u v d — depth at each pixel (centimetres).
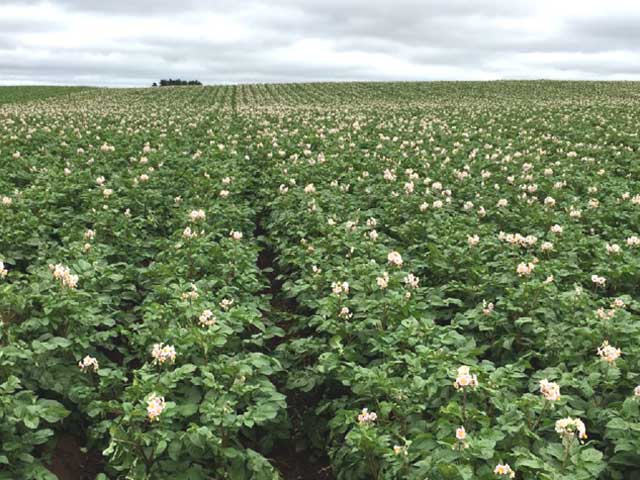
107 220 1083
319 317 707
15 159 1692
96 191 1287
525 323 702
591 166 1778
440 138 2403
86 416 615
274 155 1948
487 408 529
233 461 503
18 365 592
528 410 508
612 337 626
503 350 689
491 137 2391
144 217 1238
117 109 4188
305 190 1317
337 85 7269
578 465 435
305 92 6350
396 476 462
